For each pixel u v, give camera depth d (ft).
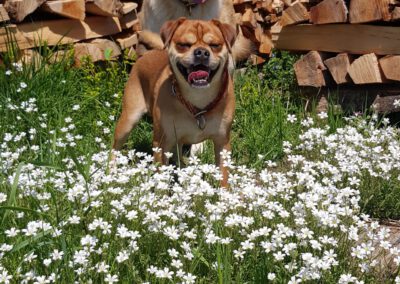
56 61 5.35
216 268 2.76
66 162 3.93
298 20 5.73
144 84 4.55
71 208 3.05
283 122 5.17
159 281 2.67
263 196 3.29
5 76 5.01
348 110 5.49
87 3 5.69
